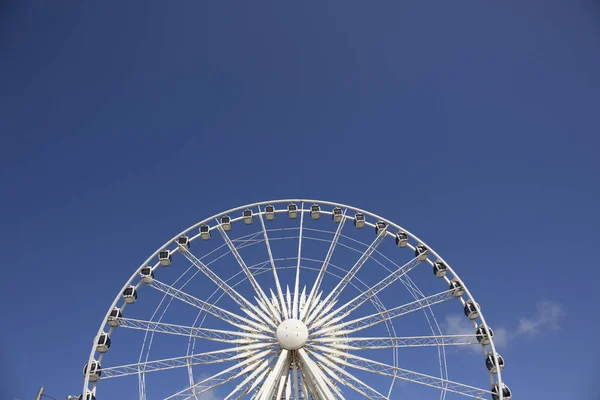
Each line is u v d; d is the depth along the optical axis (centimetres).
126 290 3606
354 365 3191
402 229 3988
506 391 3139
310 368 3044
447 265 3728
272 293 3497
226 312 3419
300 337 3212
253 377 3075
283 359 3114
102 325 3394
